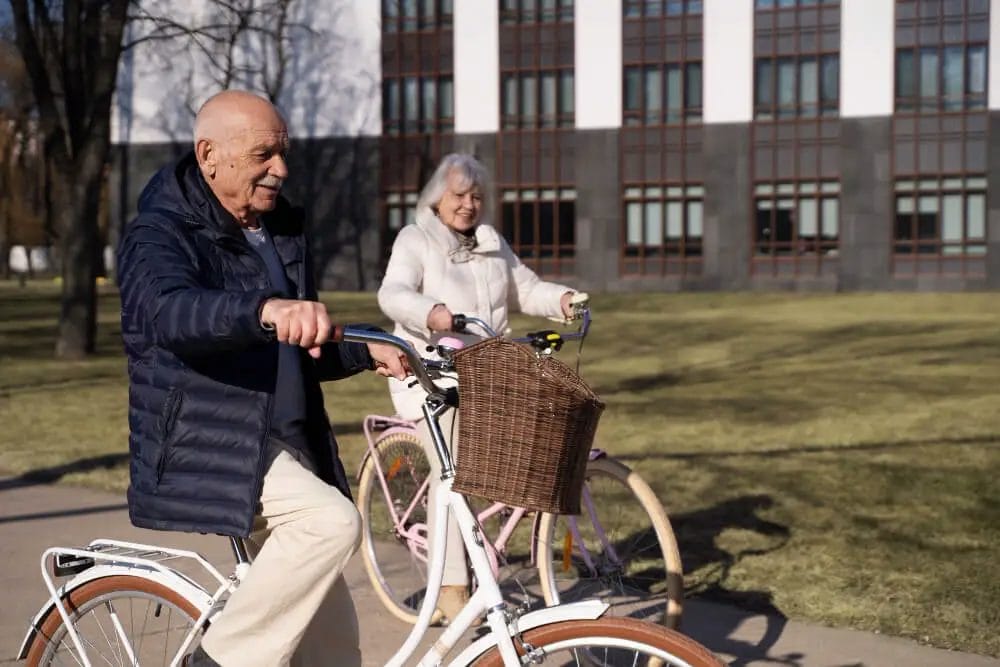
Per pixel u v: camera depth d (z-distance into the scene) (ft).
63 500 25.04
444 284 16.16
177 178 10.25
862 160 131.75
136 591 10.62
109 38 61.82
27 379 52.19
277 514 9.84
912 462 29.40
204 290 9.11
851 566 19.30
